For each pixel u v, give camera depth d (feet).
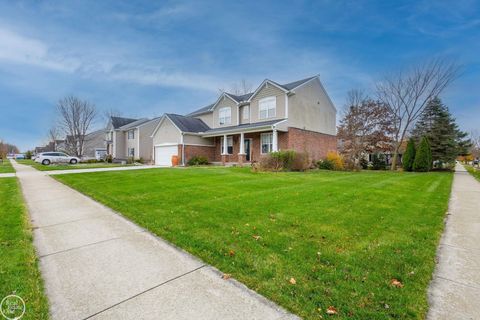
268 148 66.44
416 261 11.31
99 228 16.06
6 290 8.85
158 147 86.43
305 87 69.51
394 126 93.30
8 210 20.07
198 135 77.10
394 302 8.31
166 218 17.46
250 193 25.94
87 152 170.60
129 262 11.33
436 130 94.84
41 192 29.73
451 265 11.24
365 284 9.35
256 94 70.33
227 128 74.08
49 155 104.53
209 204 21.24
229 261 11.19
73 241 13.87
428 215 19.39
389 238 14.06
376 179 40.63
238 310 7.97
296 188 29.19
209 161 78.18
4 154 196.85
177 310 7.99
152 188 29.37
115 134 130.00
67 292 8.98
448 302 8.45
